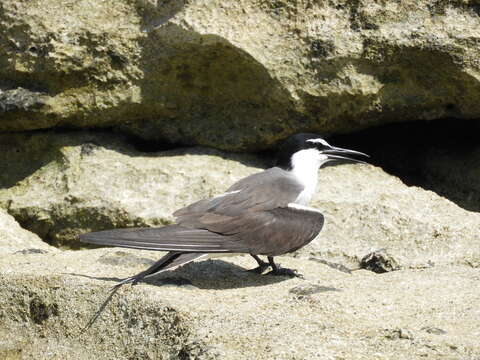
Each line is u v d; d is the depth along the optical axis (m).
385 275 10.94
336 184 13.51
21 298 9.79
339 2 13.21
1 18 13.54
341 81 13.13
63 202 13.27
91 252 11.42
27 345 9.45
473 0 13.03
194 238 9.80
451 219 12.70
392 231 12.59
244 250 10.02
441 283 10.35
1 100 13.54
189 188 13.24
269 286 10.18
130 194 13.23
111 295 9.40
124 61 13.45
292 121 13.52
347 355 7.92
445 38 12.88
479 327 8.69
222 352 8.02
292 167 11.52
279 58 13.12
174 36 13.10
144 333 8.92
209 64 13.33
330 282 10.42
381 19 13.05
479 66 12.91
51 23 13.44
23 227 13.46
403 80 13.24
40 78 13.54
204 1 13.15
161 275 10.48
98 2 13.55
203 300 9.38
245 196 10.45
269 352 7.97
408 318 9.00
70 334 9.37
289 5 13.20
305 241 10.40
